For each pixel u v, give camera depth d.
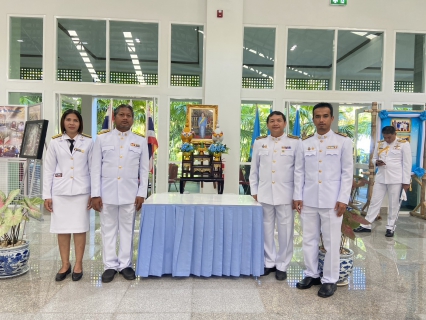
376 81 5.39
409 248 3.49
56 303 2.12
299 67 5.34
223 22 5.02
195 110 3.63
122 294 2.27
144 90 5.17
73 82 5.08
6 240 2.60
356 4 5.23
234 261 2.57
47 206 2.47
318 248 2.46
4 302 2.12
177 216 2.54
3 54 5.00
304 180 2.46
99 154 2.50
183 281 2.52
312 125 5.43
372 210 4.30
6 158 4.46
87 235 3.79
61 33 5.11
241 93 5.23
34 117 4.58
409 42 5.39
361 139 5.52
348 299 2.25
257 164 2.80
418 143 4.91
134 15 5.10
